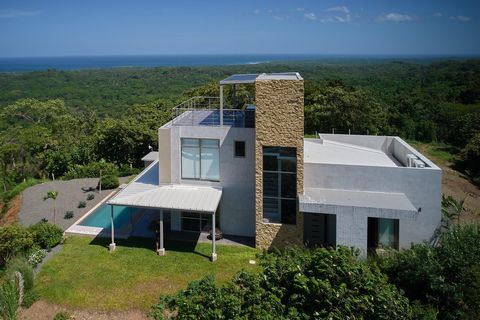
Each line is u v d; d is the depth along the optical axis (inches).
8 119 3309.5
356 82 5275.6
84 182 1517.0
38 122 3201.3
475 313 476.4
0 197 1481.3
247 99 1843.0
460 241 581.6
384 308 423.8
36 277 797.9
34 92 5910.4
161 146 970.1
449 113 2694.4
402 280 570.9
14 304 673.6
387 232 875.4
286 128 855.1
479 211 1237.1
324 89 2340.1
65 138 2060.8
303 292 454.0
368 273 470.0
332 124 2180.1
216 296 435.2
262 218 906.7
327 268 472.1
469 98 3270.2
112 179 1438.2
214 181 965.2
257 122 868.0
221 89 903.1
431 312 457.4
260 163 883.4
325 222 941.8
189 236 986.1
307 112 2187.5
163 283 775.1
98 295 735.7
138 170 1689.2
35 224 1018.7
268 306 422.9
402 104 2982.3
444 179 1612.9
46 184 1513.3
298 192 872.9
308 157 1003.3
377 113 2456.9
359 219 792.3
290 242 895.1
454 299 494.3
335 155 1040.2
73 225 1071.6
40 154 1908.2
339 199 834.8
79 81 7263.8
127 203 892.6
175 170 975.6
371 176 878.4
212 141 945.5
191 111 1116.5
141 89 6087.6
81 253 904.3
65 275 805.9
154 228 1023.0
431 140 2549.2
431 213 855.1
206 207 863.1
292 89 838.5
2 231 869.8
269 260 519.5
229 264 848.3
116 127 1834.4
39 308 706.2
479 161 1733.5
